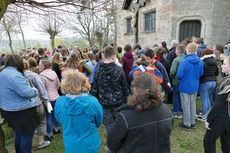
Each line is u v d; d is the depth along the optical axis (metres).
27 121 2.14
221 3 7.03
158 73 2.84
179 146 2.78
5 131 3.21
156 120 1.20
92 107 1.66
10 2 1.96
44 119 2.82
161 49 3.83
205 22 7.16
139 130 1.17
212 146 1.98
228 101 1.82
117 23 12.30
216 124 1.91
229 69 1.87
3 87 1.99
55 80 3.06
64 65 3.29
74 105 1.57
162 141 1.24
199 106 4.40
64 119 1.64
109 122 2.51
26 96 2.00
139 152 1.19
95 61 4.22
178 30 7.60
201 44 4.45
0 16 1.85
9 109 2.03
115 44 12.69
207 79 3.27
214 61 3.21
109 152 2.63
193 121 3.26
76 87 1.59
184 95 3.10
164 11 7.89
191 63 2.89
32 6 2.18
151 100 1.18
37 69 2.89
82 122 1.65
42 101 2.67
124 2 10.50
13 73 1.97
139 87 1.19
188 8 7.29
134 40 10.43
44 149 2.83
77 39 14.94
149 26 9.58
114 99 2.41
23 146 2.18
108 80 2.37
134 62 4.12
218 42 7.30
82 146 1.69
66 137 1.70
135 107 1.20
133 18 9.98
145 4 9.40
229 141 1.91
